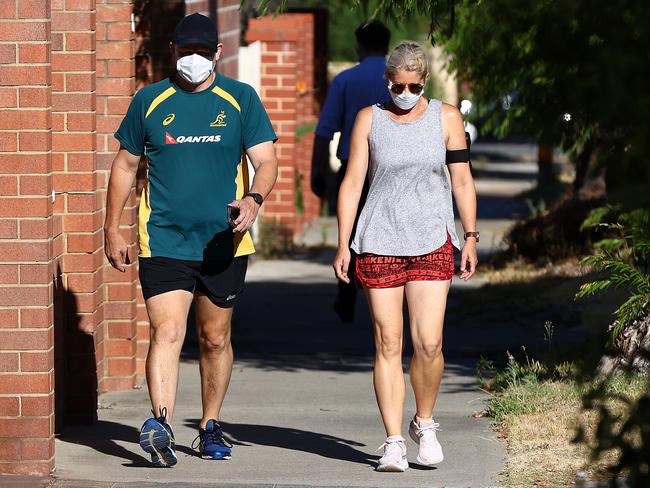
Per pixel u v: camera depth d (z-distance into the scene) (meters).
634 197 7.75
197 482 20.38
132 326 30.03
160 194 21.47
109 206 21.92
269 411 28.09
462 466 21.83
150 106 21.41
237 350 38.97
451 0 27.44
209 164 21.36
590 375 11.38
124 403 28.77
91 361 26.52
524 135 50.25
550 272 52.94
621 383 23.34
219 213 21.41
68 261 26.56
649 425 9.66
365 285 21.38
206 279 21.61
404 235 21.08
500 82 45.62
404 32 108.88
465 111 33.75
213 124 21.31
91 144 26.42
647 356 10.88
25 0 20.00
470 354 36.78
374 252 21.11
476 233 21.61
